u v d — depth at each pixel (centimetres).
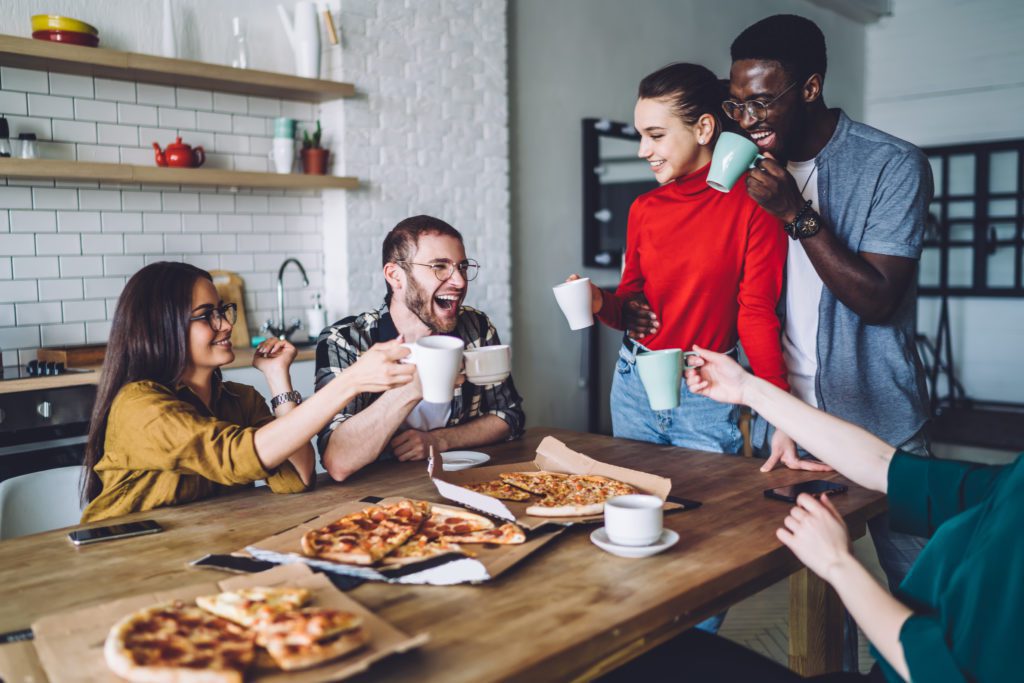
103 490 152
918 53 724
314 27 363
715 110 207
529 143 470
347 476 170
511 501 144
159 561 122
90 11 327
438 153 415
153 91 347
